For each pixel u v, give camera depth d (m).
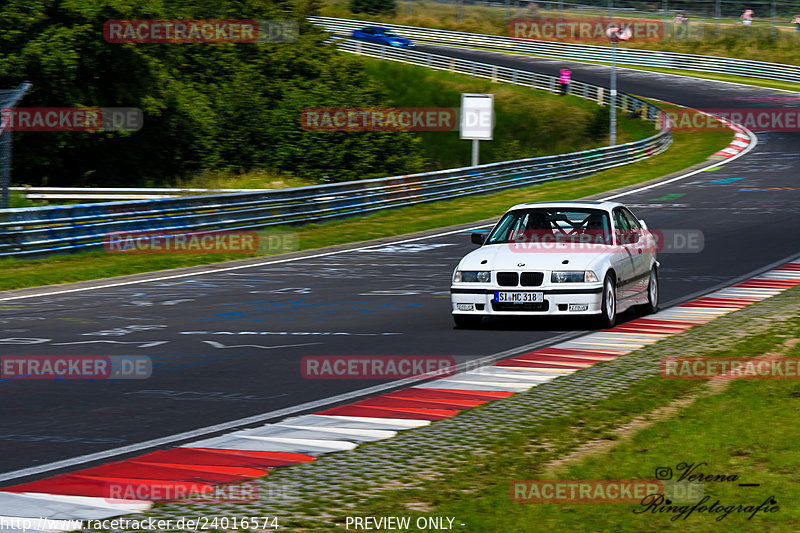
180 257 51.84
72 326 32.34
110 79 96.06
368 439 17.89
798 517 13.25
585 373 23.27
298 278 44.97
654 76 171.38
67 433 18.70
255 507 13.85
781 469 15.25
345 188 68.06
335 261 51.00
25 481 15.51
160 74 99.88
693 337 27.64
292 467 15.98
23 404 21.25
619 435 17.58
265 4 129.00
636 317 32.91
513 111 148.88
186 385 23.12
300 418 19.70
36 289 41.59
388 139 118.06
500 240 32.28
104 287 42.28
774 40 187.75
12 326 32.41
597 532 12.80
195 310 35.88
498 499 14.05
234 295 39.78
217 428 18.97
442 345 27.95
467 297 30.38
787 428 17.55
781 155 105.56
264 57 126.31
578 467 15.57
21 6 88.56
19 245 49.06
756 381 21.44
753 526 12.95
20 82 88.56
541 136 141.25
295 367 25.16
